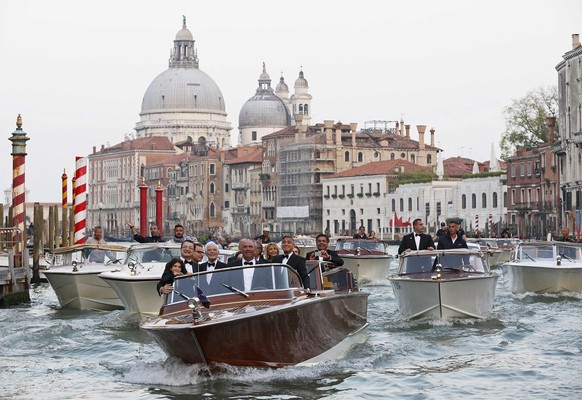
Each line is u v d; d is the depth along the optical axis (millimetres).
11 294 38125
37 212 48656
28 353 24938
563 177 113375
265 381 19953
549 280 35250
